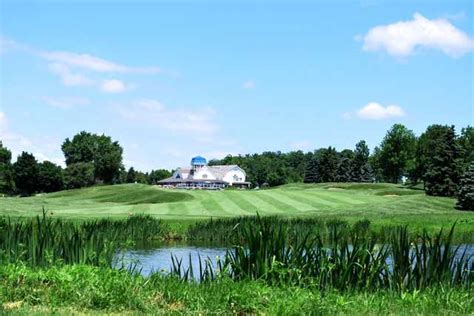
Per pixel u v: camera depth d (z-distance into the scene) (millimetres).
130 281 10578
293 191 81000
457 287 11484
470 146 108812
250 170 194375
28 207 55219
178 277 11641
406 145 119938
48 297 9820
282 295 10023
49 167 134750
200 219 39625
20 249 12609
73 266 11039
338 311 9461
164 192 75938
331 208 55719
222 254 25312
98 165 160000
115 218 40031
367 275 11648
